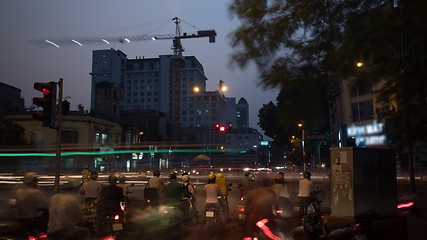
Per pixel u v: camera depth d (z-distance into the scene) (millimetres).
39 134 62781
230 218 10938
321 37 5094
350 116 40406
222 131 31047
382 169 6336
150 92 159125
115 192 8133
